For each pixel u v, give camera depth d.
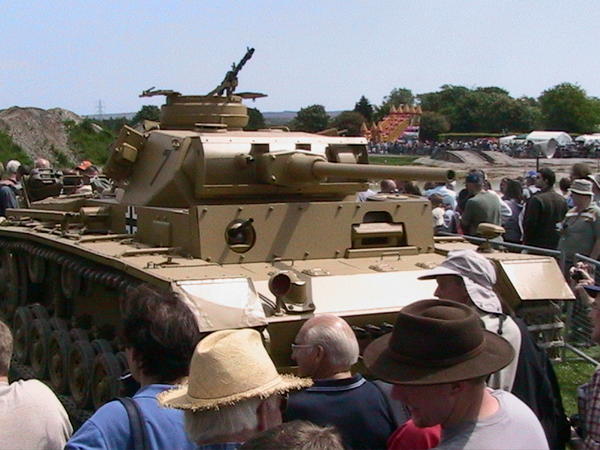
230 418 4.25
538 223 15.97
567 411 11.00
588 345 13.55
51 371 12.47
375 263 10.99
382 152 66.31
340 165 10.74
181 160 11.70
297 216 11.08
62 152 39.69
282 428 3.22
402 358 4.23
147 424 4.72
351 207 11.47
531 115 100.19
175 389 4.71
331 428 3.34
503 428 4.28
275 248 10.84
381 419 6.00
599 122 100.50
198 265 10.05
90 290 12.39
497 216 16.30
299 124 47.84
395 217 11.73
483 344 4.31
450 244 12.43
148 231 11.62
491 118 98.44
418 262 11.16
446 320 4.22
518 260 10.81
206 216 10.51
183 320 5.07
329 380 6.07
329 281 9.95
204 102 13.38
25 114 40.69
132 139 12.66
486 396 4.46
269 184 11.78
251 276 9.95
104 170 12.95
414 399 4.24
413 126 84.19
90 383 11.13
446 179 9.23
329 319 6.27
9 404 5.38
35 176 17.70
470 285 6.59
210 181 11.48
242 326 8.60
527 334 6.83
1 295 15.67
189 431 4.32
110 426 4.68
